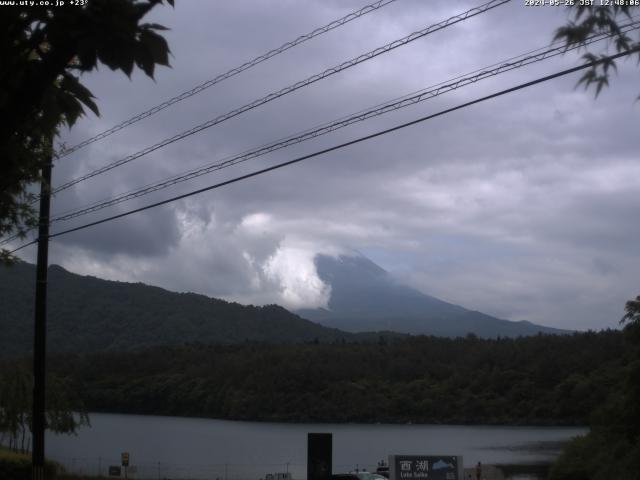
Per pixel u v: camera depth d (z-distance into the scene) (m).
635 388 31.50
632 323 32.38
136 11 4.62
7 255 10.98
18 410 39.16
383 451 74.75
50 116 5.49
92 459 69.88
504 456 69.62
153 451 79.56
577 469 35.12
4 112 5.09
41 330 19.50
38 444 19.16
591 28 6.06
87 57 4.77
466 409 107.50
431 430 99.06
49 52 4.98
